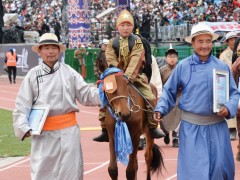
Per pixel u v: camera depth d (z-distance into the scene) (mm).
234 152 17266
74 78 10555
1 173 16031
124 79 11477
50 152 10359
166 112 10438
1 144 20453
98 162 16922
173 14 49438
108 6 62094
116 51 12820
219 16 47875
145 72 13844
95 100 10602
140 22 47750
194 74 10242
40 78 10406
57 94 10391
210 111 10172
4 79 54625
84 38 49250
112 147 12242
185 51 37250
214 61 10320
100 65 11891
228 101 10242
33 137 10469
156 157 13883
